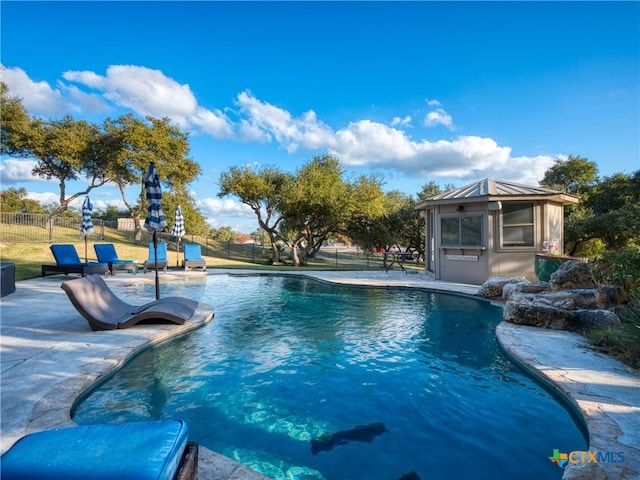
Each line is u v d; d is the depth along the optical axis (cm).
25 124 2539
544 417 376
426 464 300
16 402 357
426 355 572
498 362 539
